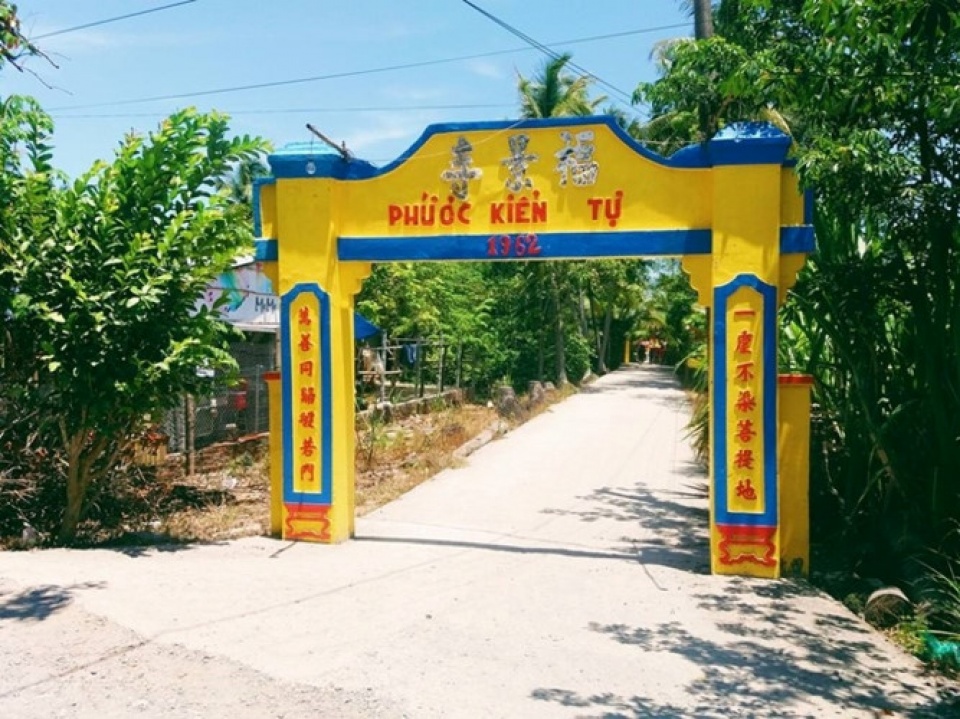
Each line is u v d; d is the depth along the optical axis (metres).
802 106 6.39
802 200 6.71
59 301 7.12
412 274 21.36
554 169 7.21
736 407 6.77
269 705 4.15
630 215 7.07
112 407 7.26
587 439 15.32
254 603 5.74
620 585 6.54
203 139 7.52
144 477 9.30
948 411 6.79
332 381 7.57
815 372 8.17
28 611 5.31
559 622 5.62
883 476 7.41
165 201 7.47
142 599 5.65
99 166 7.39
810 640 5.44
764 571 6.78
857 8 4.92
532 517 9.16
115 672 4.48
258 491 10.71
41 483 7.80
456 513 9.30
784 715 4.31
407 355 20.22
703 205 6.93
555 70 22.75
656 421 18.05
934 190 5.97
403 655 4.90
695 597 6.26
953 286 6.71
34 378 7.59
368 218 7.61
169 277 7.05
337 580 6.42
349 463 7.89
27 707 4.05
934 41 4.97
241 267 14.18
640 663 4.94
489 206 7.34
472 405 22.16
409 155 7.50
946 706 4.50
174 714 4.02
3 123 7.19
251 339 15.06
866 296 6.97
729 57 8.13
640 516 9.32
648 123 13.90
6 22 5.95
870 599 5.89
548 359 28.91
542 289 26.89
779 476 6.88
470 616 5.68
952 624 5.53
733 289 6.73
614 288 30.38
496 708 4.23
